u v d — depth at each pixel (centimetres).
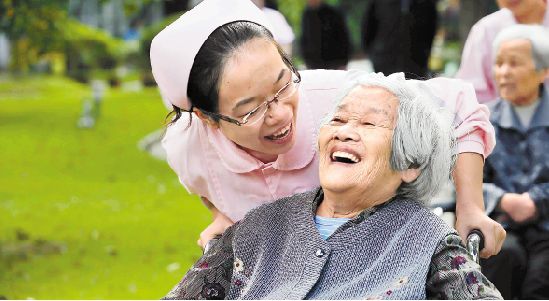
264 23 471
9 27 1681
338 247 440
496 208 695
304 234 449
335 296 430
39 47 1728
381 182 445
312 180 512
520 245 689
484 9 1770
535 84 706
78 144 2430
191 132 526
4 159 2169
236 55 457
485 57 816
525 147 707
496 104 723
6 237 1341
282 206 467
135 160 2122
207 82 462
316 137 504
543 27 770
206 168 527
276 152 479
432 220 438
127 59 4272
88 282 1091
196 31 462
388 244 436
